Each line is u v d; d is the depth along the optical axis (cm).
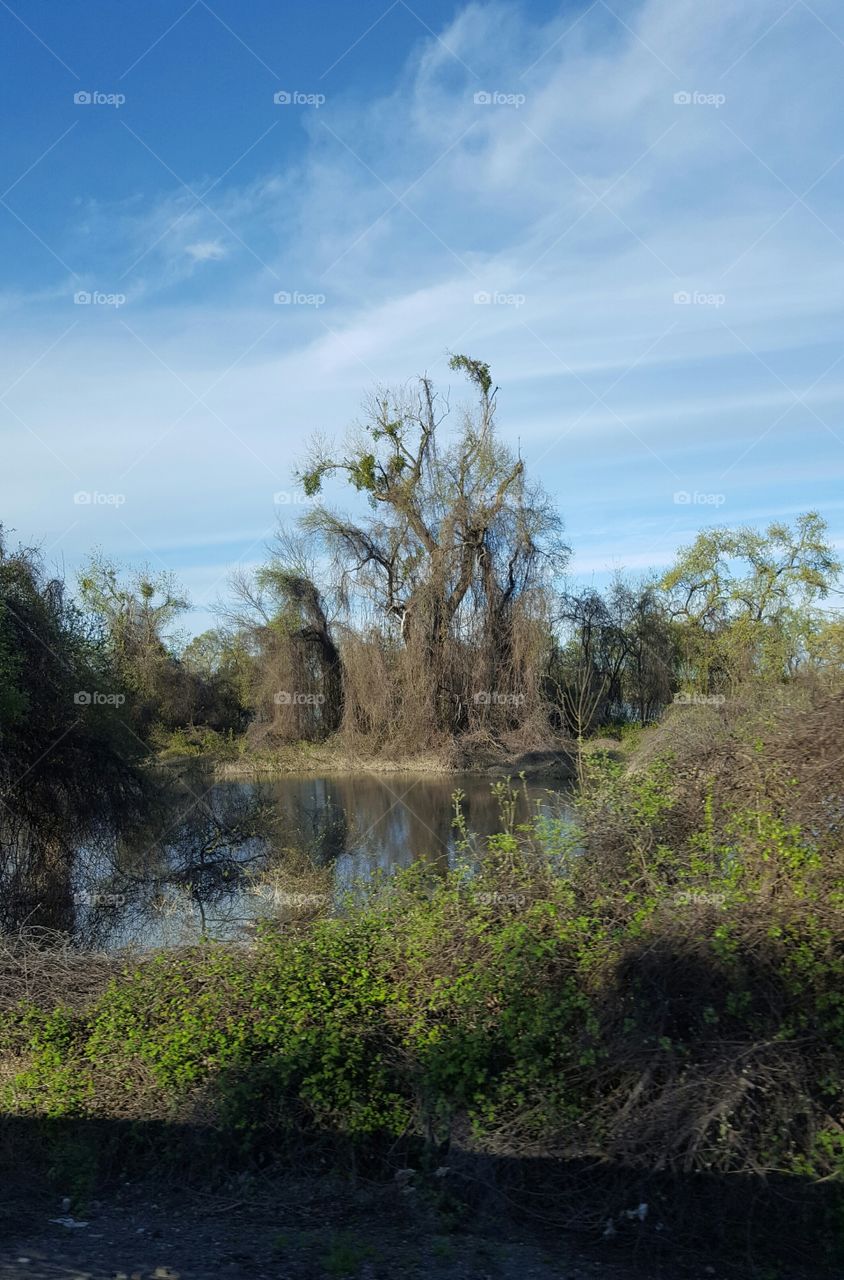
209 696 4672
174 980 774
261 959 779
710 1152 539
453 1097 620
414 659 4106
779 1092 549
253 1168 630
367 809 2880
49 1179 634
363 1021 682
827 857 692
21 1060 757
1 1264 487
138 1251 524
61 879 1811
